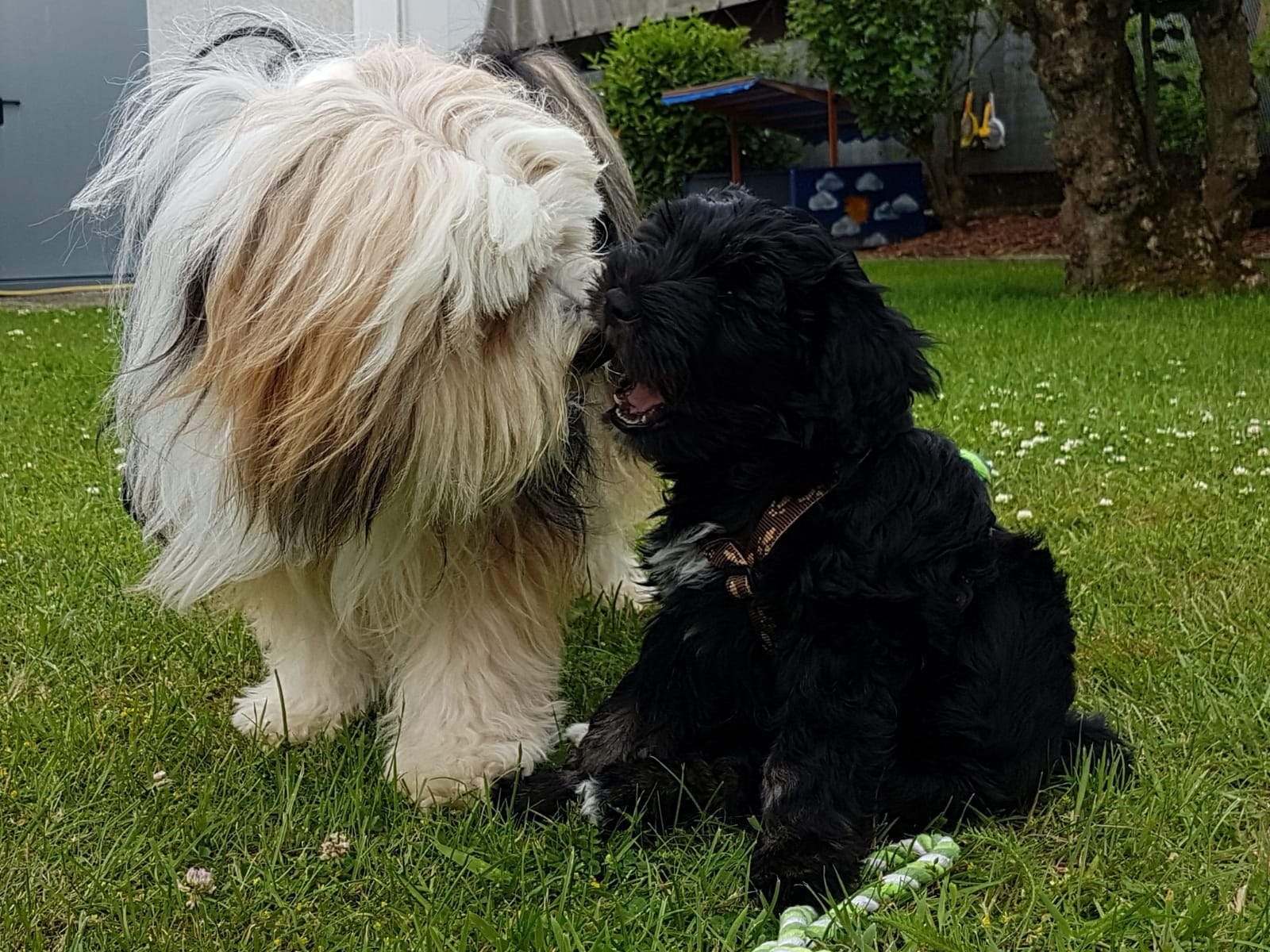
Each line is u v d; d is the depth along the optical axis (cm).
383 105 84
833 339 82
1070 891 76
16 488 166
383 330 77
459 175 79
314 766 95
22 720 99
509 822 85
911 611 82
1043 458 177
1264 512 148
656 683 92
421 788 91
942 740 85
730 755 91
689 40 618
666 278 81
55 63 412
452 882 79
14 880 79
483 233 78
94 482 170
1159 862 79
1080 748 90
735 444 84
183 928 75
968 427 197
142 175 93
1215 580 127
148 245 88
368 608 96
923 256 575
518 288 80
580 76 110
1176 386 231
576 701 110
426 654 96
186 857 82
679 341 79
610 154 105
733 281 82
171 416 89
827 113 608
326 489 82
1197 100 518
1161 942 70
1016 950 71
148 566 126
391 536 90
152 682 111
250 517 86
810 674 81
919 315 346
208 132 91
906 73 514
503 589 96
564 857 81
